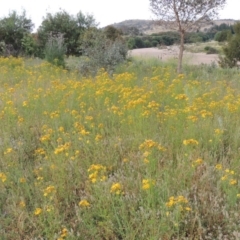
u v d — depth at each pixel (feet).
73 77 34.81
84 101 22.57
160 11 42.29
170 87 23.80
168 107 19.99
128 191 12.21
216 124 16.88
